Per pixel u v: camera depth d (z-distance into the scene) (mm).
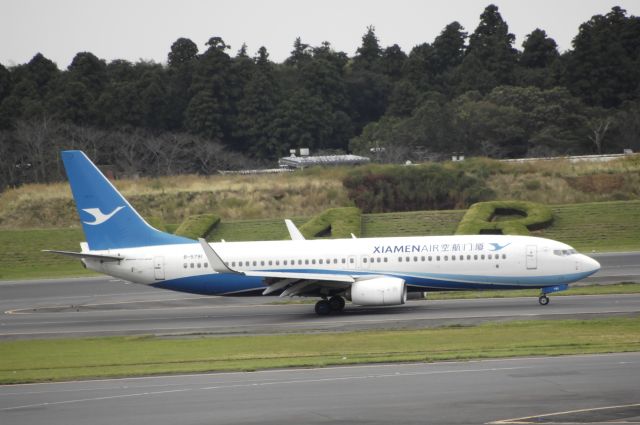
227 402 114812
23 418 111562
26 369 151250
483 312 192500
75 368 149500
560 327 166625
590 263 198500
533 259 198500
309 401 113375
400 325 179750
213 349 162625
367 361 140000
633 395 109938
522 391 114125
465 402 109438
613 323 168250
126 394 123250
